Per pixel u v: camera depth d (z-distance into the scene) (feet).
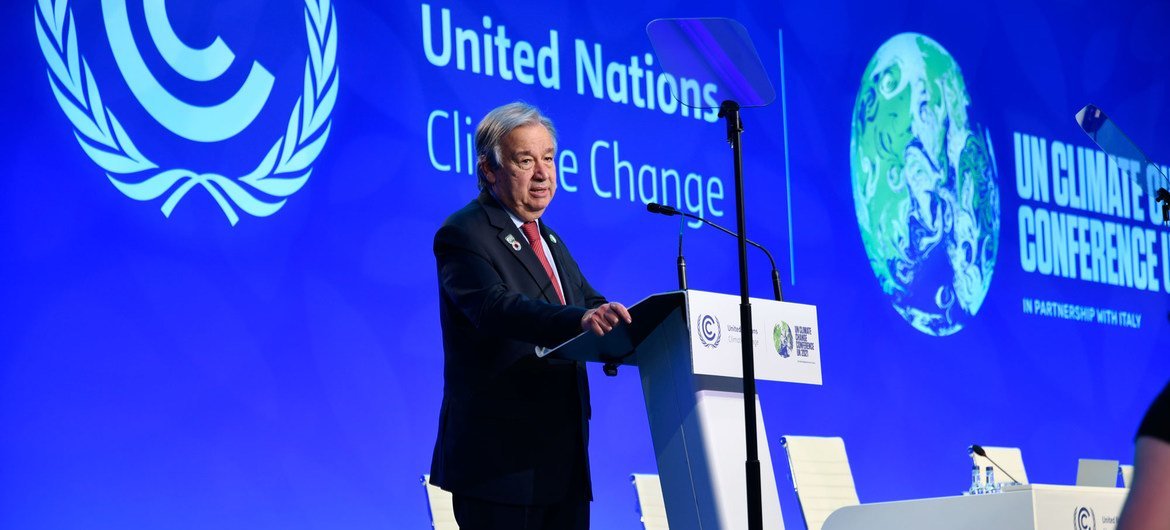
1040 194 48.67
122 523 29.19
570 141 37.65
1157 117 52.95
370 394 33.40
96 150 29.94
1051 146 49.39
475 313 15.70
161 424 30.01
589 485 16.33
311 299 32.73
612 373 17.24
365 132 34.14
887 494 42.55
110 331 29.66
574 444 16.38
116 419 29.45
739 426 16.49
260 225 32.14
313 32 33.47
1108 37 51.90
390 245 34.24
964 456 44.65
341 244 33.40
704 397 16.15
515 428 16.15
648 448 38.14
